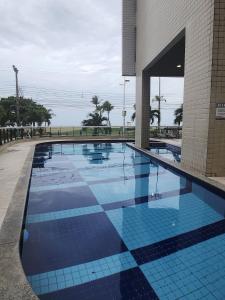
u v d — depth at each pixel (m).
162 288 2.13
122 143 13.94
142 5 9.92
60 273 2.33
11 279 1.66
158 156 7.74
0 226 2.55
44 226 3.35
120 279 2.25
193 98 5.24
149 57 8.94
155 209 4.01
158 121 25.58
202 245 2.86
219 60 4.50
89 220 3.56
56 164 7.98
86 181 5.80
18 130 12.75
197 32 5.05
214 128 4.64
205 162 4.74
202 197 4.52
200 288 2.13
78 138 15.03
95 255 2.64
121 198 4.57
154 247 2.81
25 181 4.32
